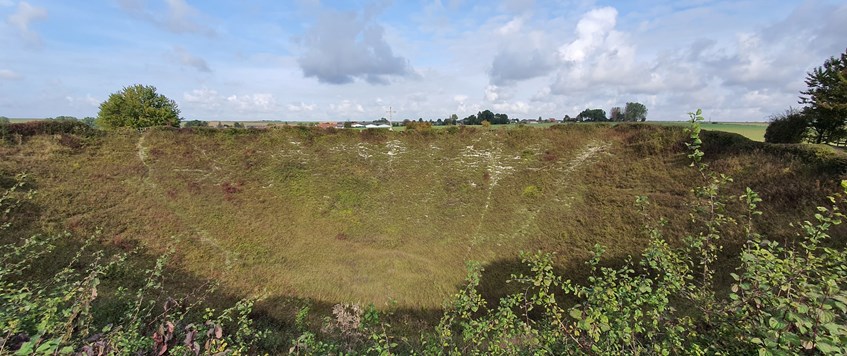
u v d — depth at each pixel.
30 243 6.75
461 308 4.56
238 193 22.45
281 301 13.27
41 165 20.77
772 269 3.26
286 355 6.85
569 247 17.42
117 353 3.76
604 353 3.56
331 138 30.70
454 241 19.52
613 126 28.64
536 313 11.36
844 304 2.73
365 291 14.94
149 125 37.78
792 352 2.67
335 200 23.05
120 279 12.02
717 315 3.53
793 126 24.38
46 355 2.89
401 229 20.80
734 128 39.69
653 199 19.31
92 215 17.28
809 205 14.46
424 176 26.39
